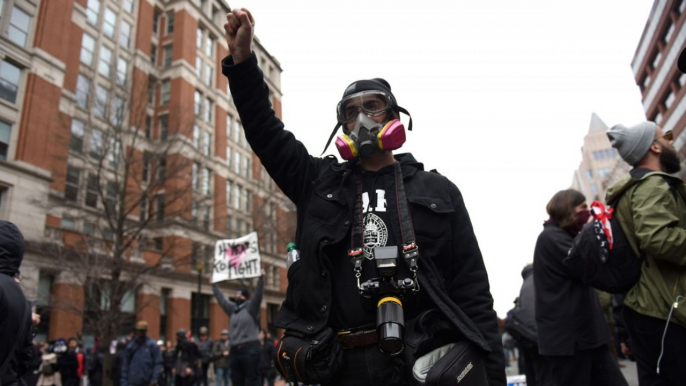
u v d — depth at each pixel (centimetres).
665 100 4403
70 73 2623
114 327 1460
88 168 1927
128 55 3059
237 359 789
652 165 275
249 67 186
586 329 331
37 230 2172
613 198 270
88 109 1834
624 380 339
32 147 2300
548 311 343
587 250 273
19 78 2344
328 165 210
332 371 163
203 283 3578
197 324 3422
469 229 192
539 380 430
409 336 161
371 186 192
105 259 1555
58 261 1603
